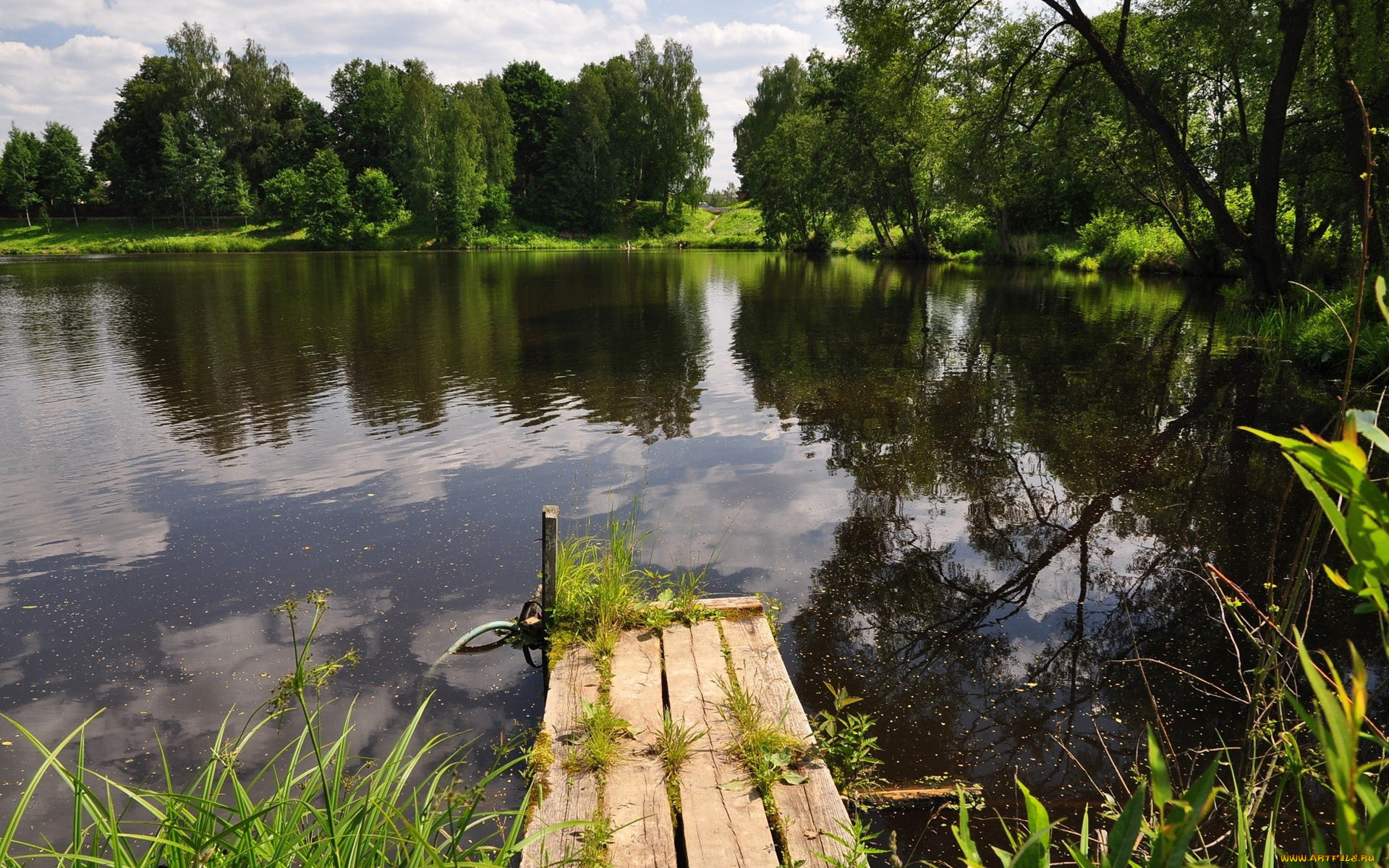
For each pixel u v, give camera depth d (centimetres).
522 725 391
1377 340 1118
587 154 6988
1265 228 1686
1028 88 2067
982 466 781
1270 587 194
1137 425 918
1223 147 2141
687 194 7306
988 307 2048
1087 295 2281
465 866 227
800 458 810
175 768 363
